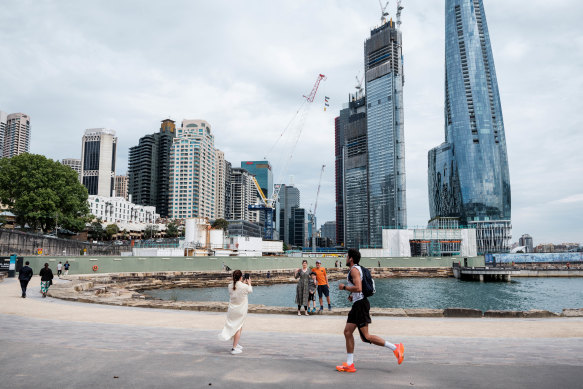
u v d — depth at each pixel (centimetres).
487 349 799
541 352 760
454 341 916
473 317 1426
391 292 5600
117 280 4841
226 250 8331
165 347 751
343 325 1202
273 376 537
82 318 1298
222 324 1187
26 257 4269
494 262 10969
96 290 2586
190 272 5762
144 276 5275
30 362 598
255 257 6819
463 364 632
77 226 9000
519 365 619
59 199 8288
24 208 8031
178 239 8894
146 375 531
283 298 4534
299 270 1526
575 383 510
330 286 6266
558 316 1440
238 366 593
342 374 558
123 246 9569
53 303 1764
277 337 953
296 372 563
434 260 9131
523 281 8169
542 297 5103
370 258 8956
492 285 7000
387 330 1100
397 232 10969
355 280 596
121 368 567
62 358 627
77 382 495
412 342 901
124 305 1736
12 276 3562
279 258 7275
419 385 500
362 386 493
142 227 19938
